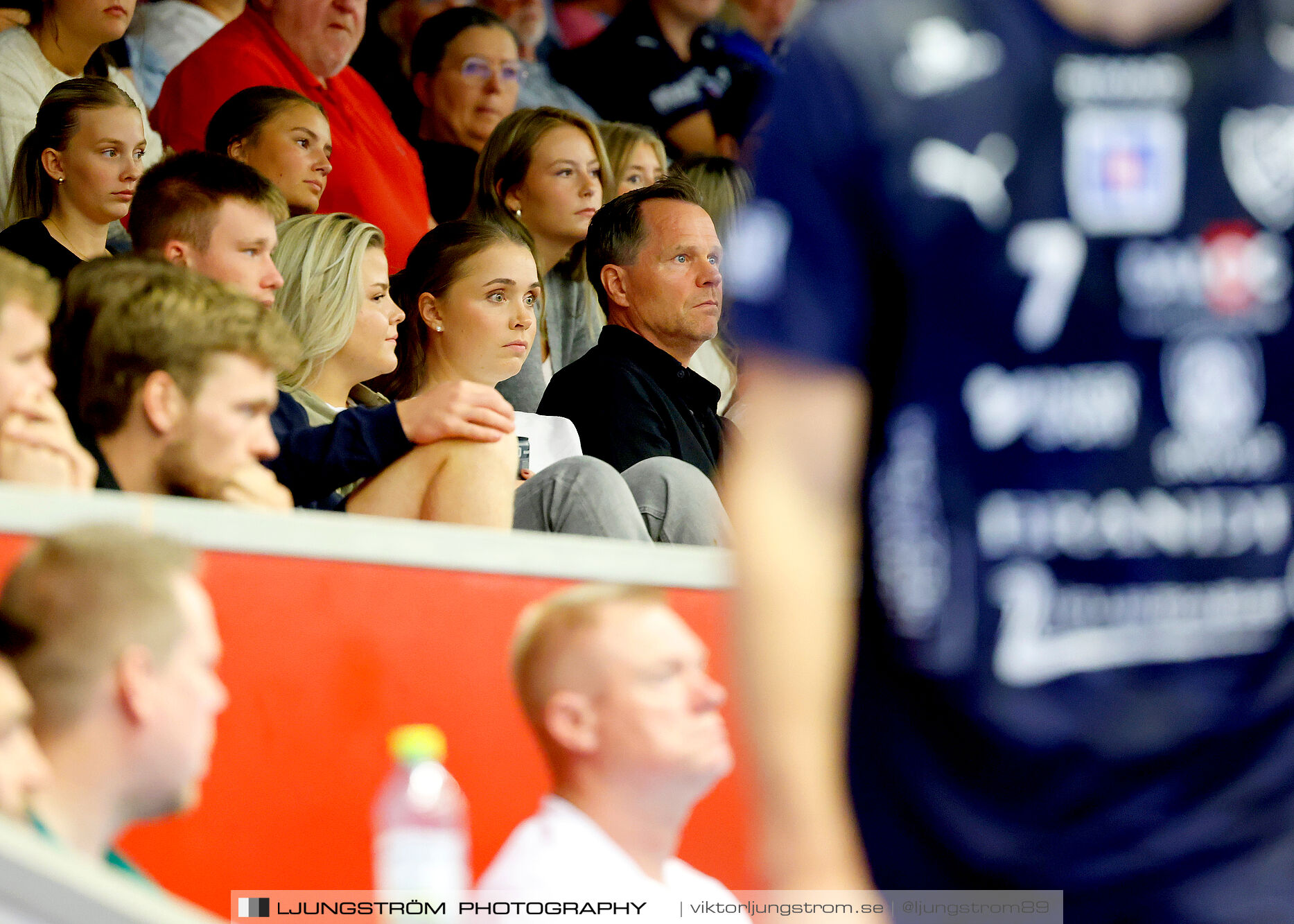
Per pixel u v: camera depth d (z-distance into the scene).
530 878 6.81
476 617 7.48
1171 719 4.07
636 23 25.91
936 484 4.06
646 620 6.94
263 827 7.06
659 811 6.89
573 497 11.65
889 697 4.19
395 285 15.35
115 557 5.91
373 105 22.11
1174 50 4.07
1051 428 4.02
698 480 12.76
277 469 11.09
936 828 4.17
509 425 11.31
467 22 23.42
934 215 3.99
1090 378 4.00
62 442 8.58
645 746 6.84
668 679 6.93
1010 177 4.00
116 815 5.87
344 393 14.09
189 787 6.01
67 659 5.78
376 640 7.32
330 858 7.14
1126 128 4.03
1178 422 4.02
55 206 17.09
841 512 4.08
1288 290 4.05
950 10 4.10
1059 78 4.03
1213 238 4.02
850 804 4.23
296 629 7.21
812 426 4.06
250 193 13.51
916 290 4.03
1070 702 4.06
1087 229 3.99
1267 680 4.12
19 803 5.62
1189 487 4.03
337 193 20.53
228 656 7.09
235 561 7.16
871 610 4.20
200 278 9.47
